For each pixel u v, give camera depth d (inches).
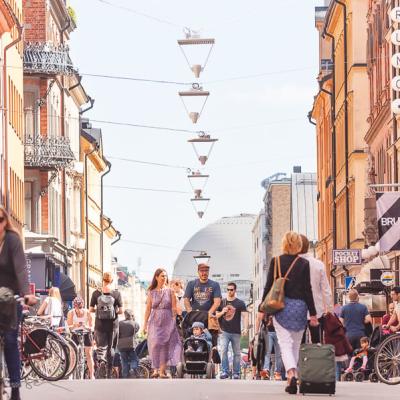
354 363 2252.7
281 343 1307.8
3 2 3769.7
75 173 6161.4
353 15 5147.6
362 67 5132.9
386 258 3754.9
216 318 2018.9
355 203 5093.5
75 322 2370.8
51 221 5118.1
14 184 4325.8
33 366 1589.6
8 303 1035.3
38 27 5054.1
